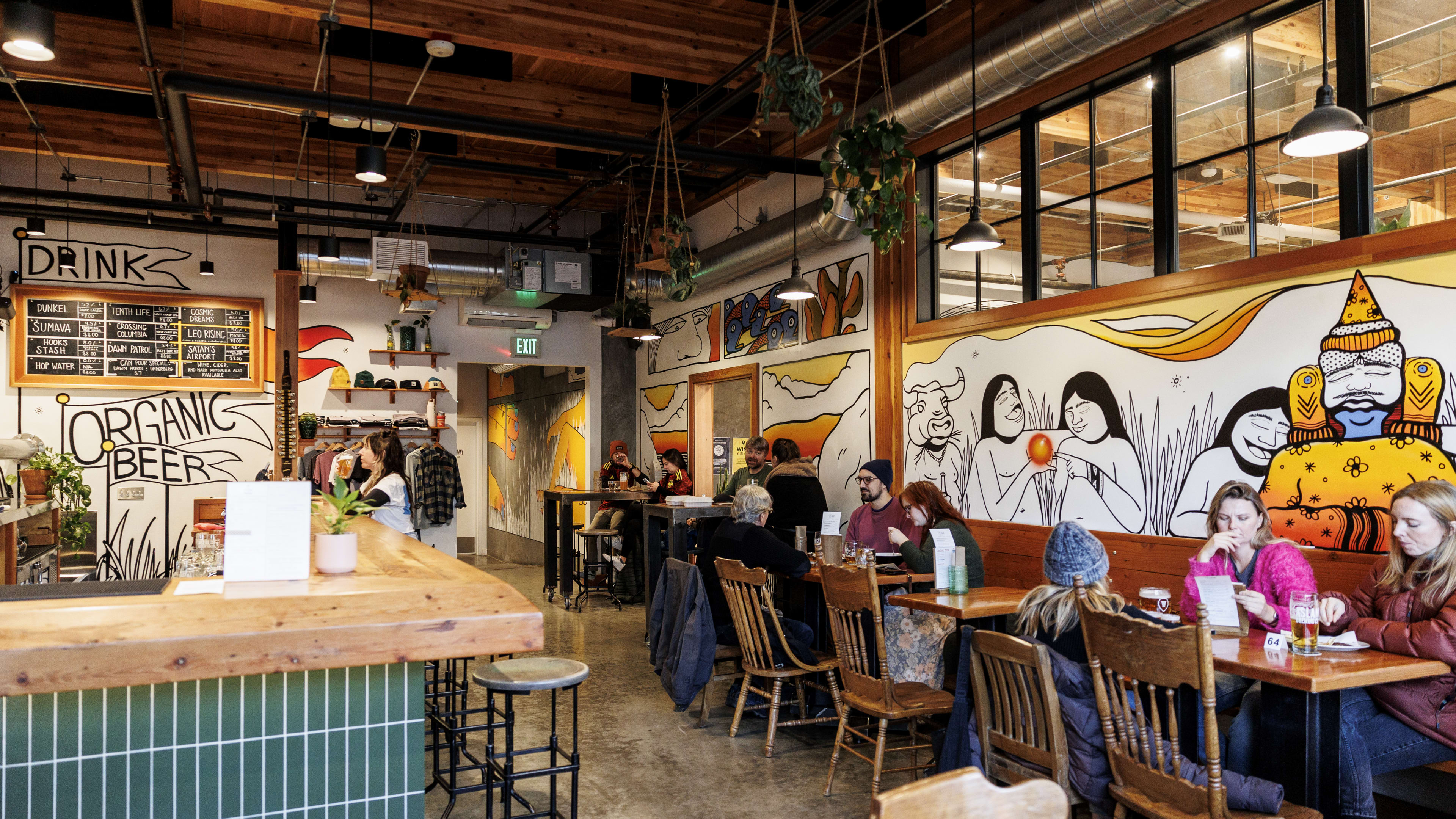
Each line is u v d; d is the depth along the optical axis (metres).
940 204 6.77
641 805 3.88
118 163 9.35
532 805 3.87
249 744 2.23
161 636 1.98
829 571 4.11
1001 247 6.18
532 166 8.50
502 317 10.88
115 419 9.32
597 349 11.58
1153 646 2.51
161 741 2.16
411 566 2.68
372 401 10.38
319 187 10.03
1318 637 3.01
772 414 8.62
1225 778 2.51
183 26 6.50
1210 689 2.37
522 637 2.28
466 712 4.23
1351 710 3.02
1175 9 4.38
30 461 6.66
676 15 6.16
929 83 5.70
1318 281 4.18
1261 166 4.54
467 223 10.70
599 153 8.62
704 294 9.98
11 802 2.05
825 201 4.24
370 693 2.33
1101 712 2.70
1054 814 1.45
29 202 8.73
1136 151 5.21
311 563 2.62
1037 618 3.01
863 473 6.03
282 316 9.19
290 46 6.89
